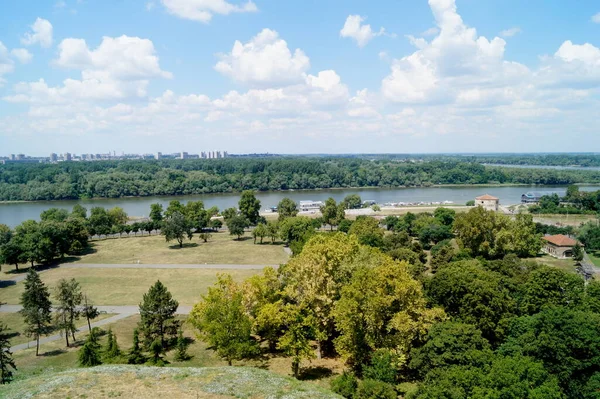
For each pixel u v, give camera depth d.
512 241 108.75
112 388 35.50
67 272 103.94
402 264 56.84
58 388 35.12
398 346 50.06
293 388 37.16
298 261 60.25
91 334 55.84
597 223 144.12
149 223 156.75
